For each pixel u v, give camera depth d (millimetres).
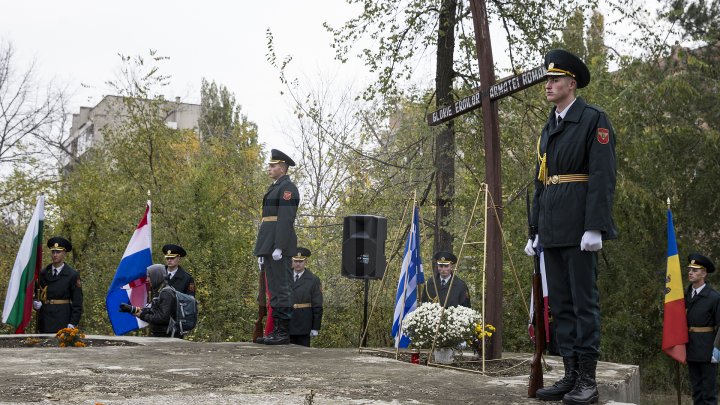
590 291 4676
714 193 15516
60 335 8562
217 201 17500
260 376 5531
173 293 9406
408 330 7680
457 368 6852
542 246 4922
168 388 4848
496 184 8289
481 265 13742
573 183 4715
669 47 15734
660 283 15094
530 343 14758
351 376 5672
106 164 17953
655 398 14219
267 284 8688
